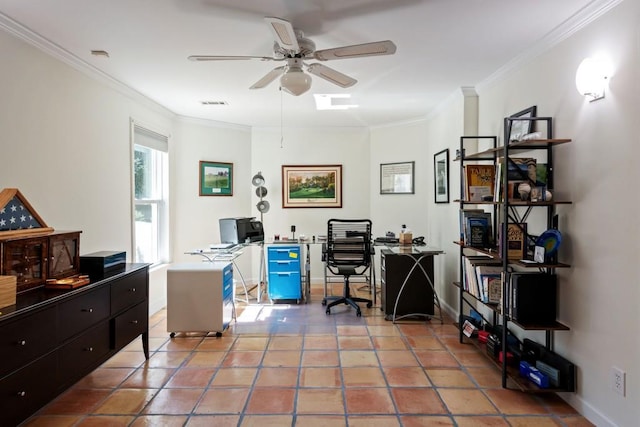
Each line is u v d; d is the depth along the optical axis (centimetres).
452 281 411
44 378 194
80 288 221
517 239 249
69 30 236
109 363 289
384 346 324
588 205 213
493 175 301
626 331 188
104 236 327
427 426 209
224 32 241
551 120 245
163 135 447
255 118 500
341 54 224
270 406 229
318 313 422
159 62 292
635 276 183
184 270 345
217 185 520
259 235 496
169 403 233
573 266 225
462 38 249
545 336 254
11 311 176
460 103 372
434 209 474
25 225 216
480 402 233
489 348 293
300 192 563
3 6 206
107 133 331
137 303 283
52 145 263
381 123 534
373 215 560
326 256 446
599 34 205
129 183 369
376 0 202
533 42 254
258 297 471
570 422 212
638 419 182
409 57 283
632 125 184
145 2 203
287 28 190
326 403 233
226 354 307
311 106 436
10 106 228
